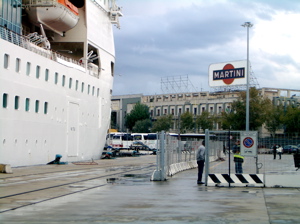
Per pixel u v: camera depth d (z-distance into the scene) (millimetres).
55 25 39875
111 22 51188
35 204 13797
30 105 33625
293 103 105625
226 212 12227
